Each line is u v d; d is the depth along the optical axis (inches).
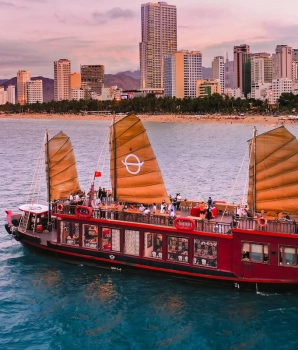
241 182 2758.4
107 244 1316.4
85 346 962.1
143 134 1343.5
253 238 1131.3
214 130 7524.6
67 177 1539.1
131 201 1385.3
